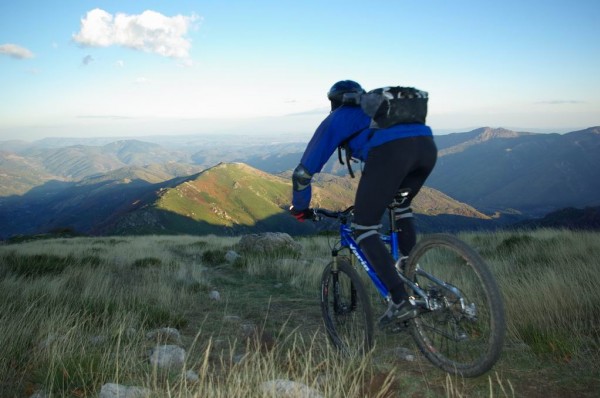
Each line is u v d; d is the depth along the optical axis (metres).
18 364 3.21
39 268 8.40
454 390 2.60
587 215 122.81
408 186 2.97
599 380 2.60
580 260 6.06
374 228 2.86
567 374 2.72
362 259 3.22
